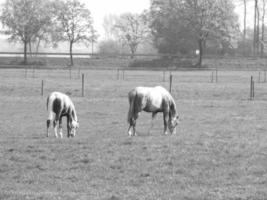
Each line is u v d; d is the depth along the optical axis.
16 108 40.78
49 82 63.00
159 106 25.11
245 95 52.94
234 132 26.22
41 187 15.30
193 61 108.62
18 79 67.38
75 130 25.52
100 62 109.19
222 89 56.41
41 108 40.88
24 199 13.87
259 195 14.30
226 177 16.45
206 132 26.14
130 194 14.48
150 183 15.77
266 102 46.44
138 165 17.92
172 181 16.02
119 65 107.00
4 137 24.72
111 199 14.01
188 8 110.38
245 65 104.19
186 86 59.19
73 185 15.52
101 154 19.48
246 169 17.33
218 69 94.69
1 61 109.75
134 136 24.28
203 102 46.16
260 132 26.20
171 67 103.88
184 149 20.36
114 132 27.12
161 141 22.16
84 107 42.06
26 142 22.22
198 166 17.81
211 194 14.43
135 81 65.94
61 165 17.92
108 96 52.44
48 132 26.55
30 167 17.78
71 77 72.25
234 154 19.45
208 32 107.56
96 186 15.50
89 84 61.06
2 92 55.31
